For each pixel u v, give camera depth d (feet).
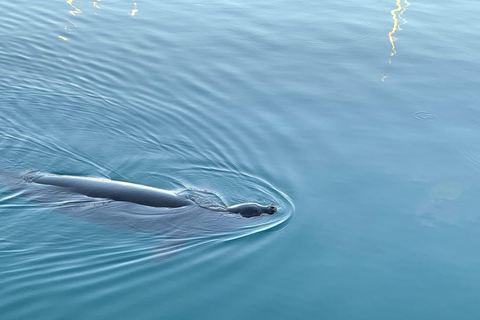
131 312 30.83
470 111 53.42
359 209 39.88
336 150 46.75
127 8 74.79
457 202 40.93
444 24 72.90
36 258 34.63
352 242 36.83
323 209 39.81
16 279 32.94
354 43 67.05
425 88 57.52
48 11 72.54
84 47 63.52
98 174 43.32
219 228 37.47
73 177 41.16
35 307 30.94
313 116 51.83
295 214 39.19
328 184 42.50
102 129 49.08
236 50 64.49
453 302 32.40
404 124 50.90
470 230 38.27
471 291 33.22
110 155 45.68
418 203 40.68
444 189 42.32
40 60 60.08
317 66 61.57
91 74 58.03
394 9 77.71
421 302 32.32
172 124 50.24
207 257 35.12
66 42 64.49
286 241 36.63
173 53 63.21
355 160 45.47
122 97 54.19
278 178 43.11
